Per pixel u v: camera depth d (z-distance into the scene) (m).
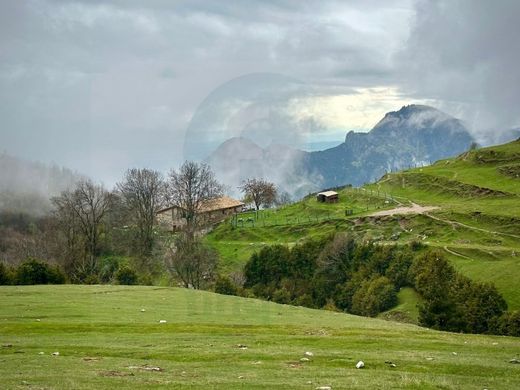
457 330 77.94
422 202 174.25
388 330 50.78
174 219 111.19
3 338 39.91
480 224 140.50
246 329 46.69
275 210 165.75
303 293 114.94
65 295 68.75
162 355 33.09
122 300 65.00
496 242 128.38
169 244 105.31
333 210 164.12
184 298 67.50
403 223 147.88
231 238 145.88
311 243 125.44
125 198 135.88
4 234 159.50
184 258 92.00
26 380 23.38
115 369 27.11
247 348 36.22
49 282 92.12
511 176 188.75
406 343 40.84
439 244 126.88
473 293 82.62
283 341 40.34
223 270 121.88
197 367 28.77
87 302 62.22
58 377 24.22
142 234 129.88
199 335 42.78
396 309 95.81
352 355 33.91
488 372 29.69
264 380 24.48
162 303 62.97
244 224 154.38
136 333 43.62
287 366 29.48
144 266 119.25
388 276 106.56
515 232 132.75
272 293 114.94
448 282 93.00
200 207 70.19
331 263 118.62
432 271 96.25
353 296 105.94
